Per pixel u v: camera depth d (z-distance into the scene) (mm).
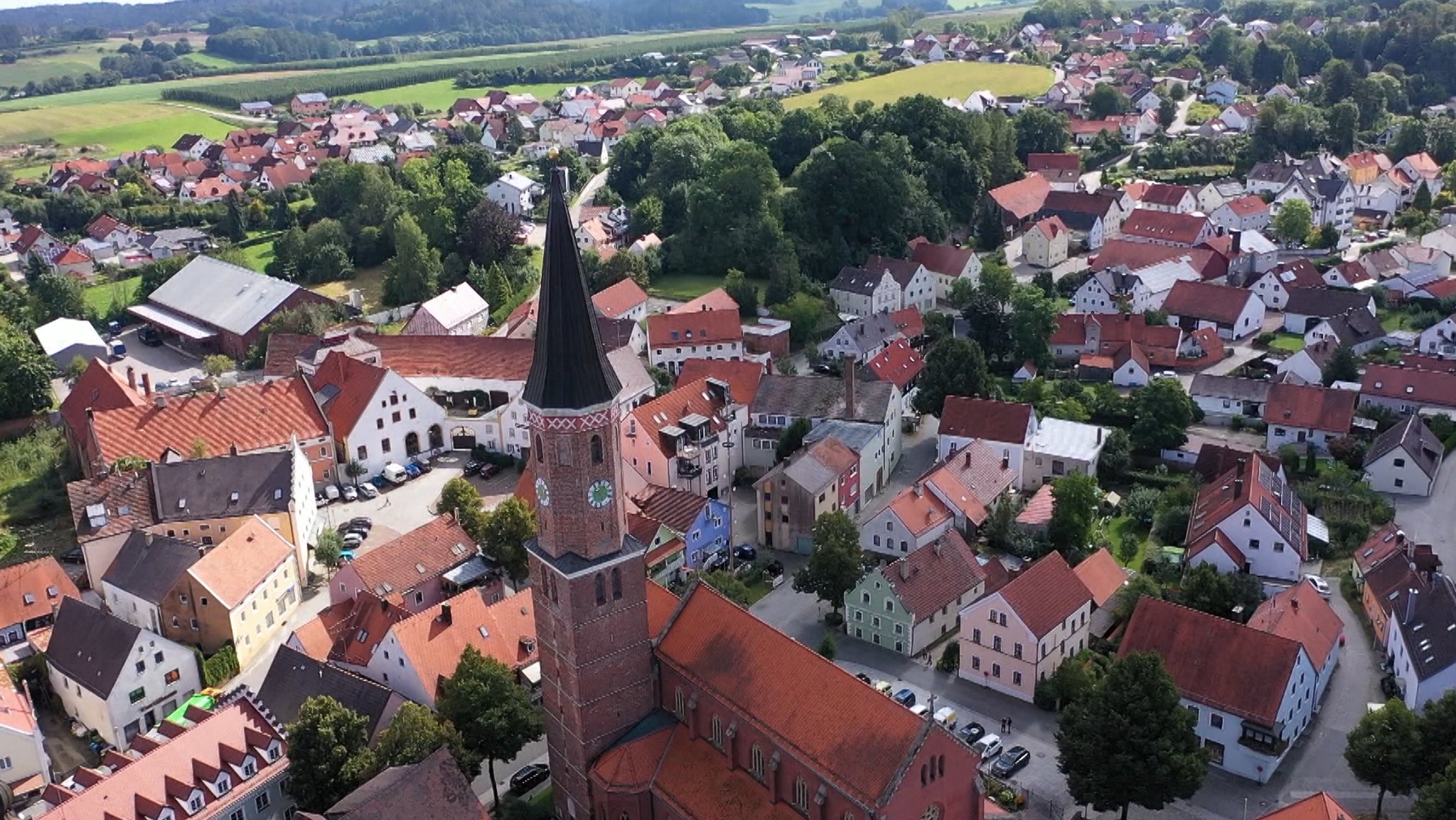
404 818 72812
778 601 120500
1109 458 143500
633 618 81188
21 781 93750
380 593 111562
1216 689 93562
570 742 83500
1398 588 107812
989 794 89938
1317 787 91250
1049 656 101750
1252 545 119000
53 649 106250
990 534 128125
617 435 76875
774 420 151375
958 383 158375
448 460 157500
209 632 110938
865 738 71562
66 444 158625
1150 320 195000
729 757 79188
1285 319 194875
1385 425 150500
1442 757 82062
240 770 85625
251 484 125812
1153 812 88500
